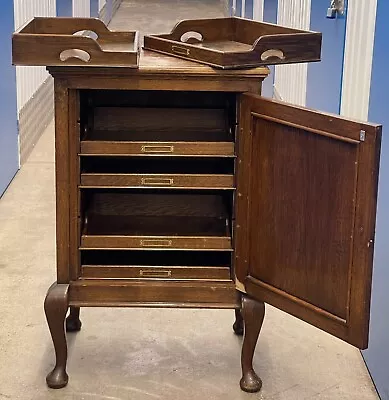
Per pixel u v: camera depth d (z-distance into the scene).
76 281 2.48
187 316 3.06
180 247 2.49
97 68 2.28
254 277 2.40
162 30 11.19
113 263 2.64
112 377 2.60
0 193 4.47
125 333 2.91
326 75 3.65
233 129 2.54
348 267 2.10
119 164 2.70
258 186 2.32
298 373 2.66
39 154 5.40
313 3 4.12
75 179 2.41
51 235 3.96
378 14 2.51
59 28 2.61
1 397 2.48
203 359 2.73
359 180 2.01
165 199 2.78
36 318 3.03
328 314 2.19
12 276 3.43
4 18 4.32
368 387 2.58
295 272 2.26
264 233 2.33
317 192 2.14
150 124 2.67
